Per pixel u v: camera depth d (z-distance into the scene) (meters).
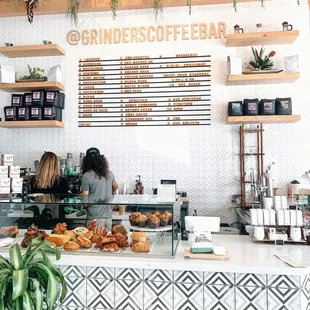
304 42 3.82
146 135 4.04
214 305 1.69
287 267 1.61
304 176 3.54
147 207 1.90
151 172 4.01
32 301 1.53
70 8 4.03
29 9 4.06
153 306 1.74
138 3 3.96
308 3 3.83
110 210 1.96
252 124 3.86
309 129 3.77
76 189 3.81
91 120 4.13
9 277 1.55
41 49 3.98
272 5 3.88
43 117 3.96
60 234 1.95
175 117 3.99
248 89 3.88
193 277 1.70
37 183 3.38
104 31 4.14
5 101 4.25
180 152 3.98
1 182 2.71
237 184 3.88
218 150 3.92
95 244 1.93
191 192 3.94
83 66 4.16
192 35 3.99
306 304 1.65
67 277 1.81
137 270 1.75
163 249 1.88
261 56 3.68
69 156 3.96
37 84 3.93
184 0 3.88
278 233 2.10
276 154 3.81
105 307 1.78
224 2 3.91
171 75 4.01
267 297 1.65
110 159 4.08
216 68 3.94
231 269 1.63
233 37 3.65
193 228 1.98
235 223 3.66
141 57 4.07
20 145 4.23
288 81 3.75
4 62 4.28
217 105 3.93
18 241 2.03
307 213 2.15
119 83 4.10
